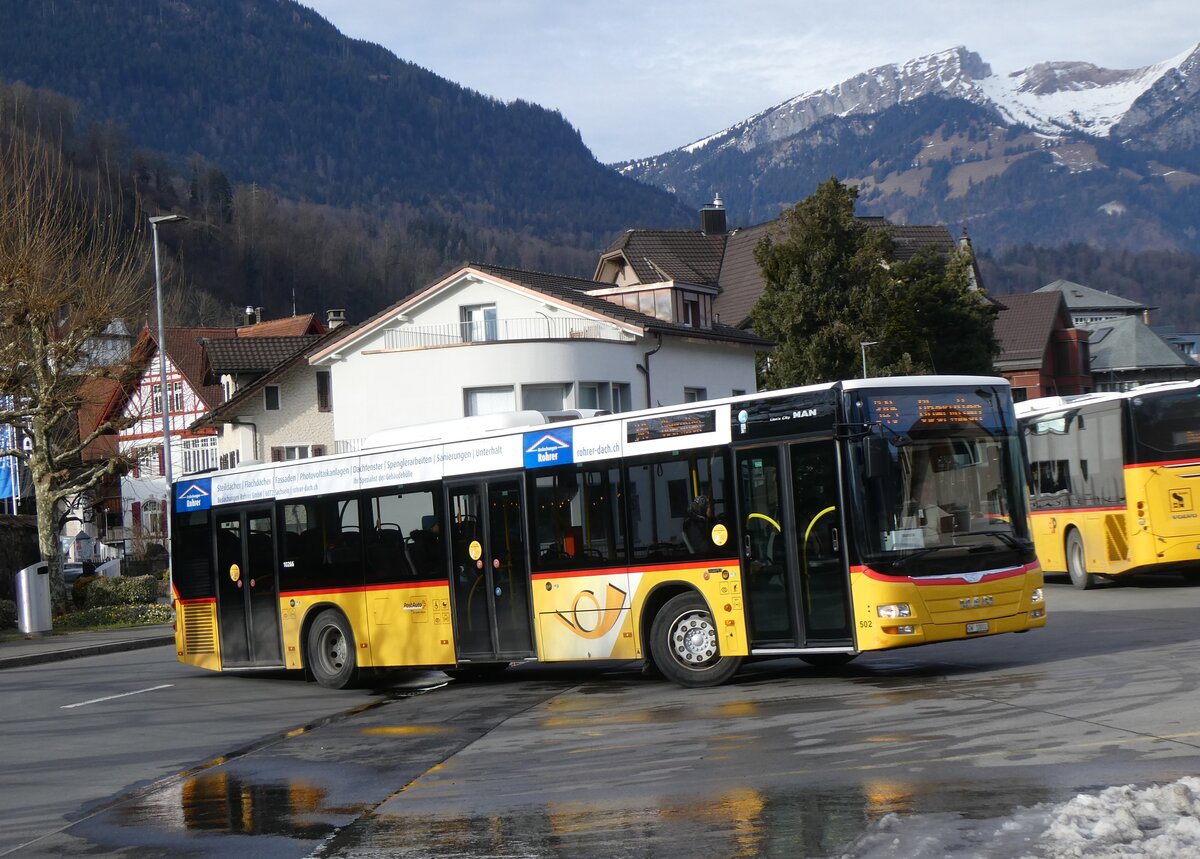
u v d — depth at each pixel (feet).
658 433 51.85
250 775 39.32
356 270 483.51
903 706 41.55
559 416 61.98
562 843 27.35
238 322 393.91
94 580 132.57
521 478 55.77
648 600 51.96
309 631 64.39
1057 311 334.44
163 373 129.08
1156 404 80.79
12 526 132.57
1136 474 80.94
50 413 121.08
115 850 30.55
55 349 120.06
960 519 47.73
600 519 53.26
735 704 45.52
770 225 212.64
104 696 64.49
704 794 30.78
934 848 23.98
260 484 66.85
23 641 102.73
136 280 128.26
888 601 46.14
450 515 58.13
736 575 49.49
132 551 215.92
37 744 49.08
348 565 62.34
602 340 146.61
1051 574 107.65
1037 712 38.22
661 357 157.38
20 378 118.93
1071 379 334.65
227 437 214.07
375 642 61.00
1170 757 30.45
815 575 47.78
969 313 225.35
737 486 49.62
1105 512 84.48
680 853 25.66
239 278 438.40
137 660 86.74
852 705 42.75
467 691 58.18
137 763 43.50
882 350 204.74
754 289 242.78
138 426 260.83
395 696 58.65
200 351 257.96
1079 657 50.57
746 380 180.75
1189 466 80.02
